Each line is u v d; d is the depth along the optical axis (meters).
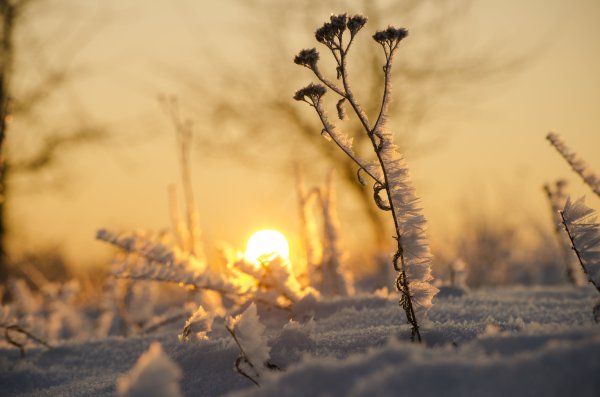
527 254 9.02
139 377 1.28
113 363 2.86
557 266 8.43
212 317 2.47
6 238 11.88
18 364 2.93
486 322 2.39
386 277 4.75
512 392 1.19
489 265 8.37
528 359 1.26
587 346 1.25
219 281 2.97
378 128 1.98
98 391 2.22
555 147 2.38
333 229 4.21
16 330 3.11
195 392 1.98
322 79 1.96
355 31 1.96
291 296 3.05
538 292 4.00
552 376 1.20
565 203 2.01
